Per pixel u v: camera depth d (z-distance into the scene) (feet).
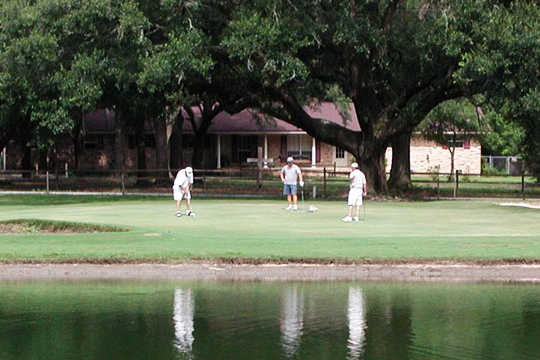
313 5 132.16
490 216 107.24
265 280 64.80
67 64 140.15
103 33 135.74
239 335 48.26
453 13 125.59
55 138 195.42
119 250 71.97
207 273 66.59
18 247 74.28
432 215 108.68
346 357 43.65
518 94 124.88
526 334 48.52
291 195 115.96
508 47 119.96
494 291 61.00
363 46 130.82
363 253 70.03
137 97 149.69
